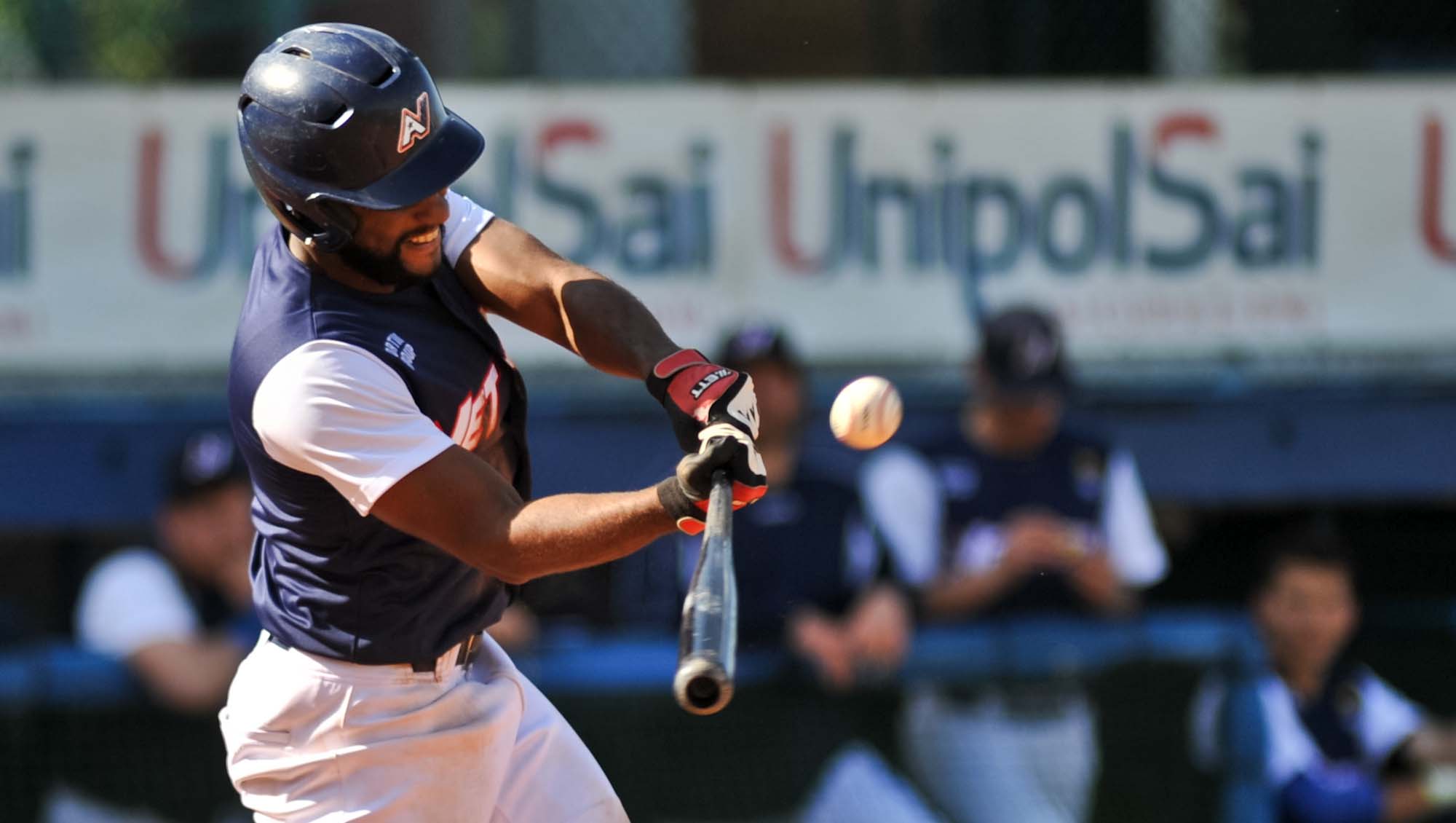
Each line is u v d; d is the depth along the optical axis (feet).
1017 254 64.23
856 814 51.11
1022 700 51.78
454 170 26.91
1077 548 52.60
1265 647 53.11
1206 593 72.23
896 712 51.55
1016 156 64.18
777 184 63.67
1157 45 71.00
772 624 51.57
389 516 26.00
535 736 31.19
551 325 29.50
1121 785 52.39
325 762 29.27
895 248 64.03
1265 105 64.69
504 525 25.44
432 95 27.25
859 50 72.13
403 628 28.68
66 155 61.98
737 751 51.44
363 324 27.07
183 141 62.49
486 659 31.14
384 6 70.08
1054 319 56.90
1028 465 53.72
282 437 26.32
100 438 62.34
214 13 71.26
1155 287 64.49
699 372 26.99
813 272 63.77
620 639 52.65
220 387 62.75
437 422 27.63
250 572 30.40
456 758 29.66
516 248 29.71
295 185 26.37
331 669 29.04
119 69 73.31
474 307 29.48
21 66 70.85
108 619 51.80
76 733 50.55
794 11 71.72
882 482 53.57
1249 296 64.75
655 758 51.31
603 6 69.67
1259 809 52.54
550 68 69.77
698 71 71.72
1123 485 54.80
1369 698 53.98
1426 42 71.92
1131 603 54.60
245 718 29.78
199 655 50.96
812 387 63.36
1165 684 52.60
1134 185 64.39
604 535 25.05
